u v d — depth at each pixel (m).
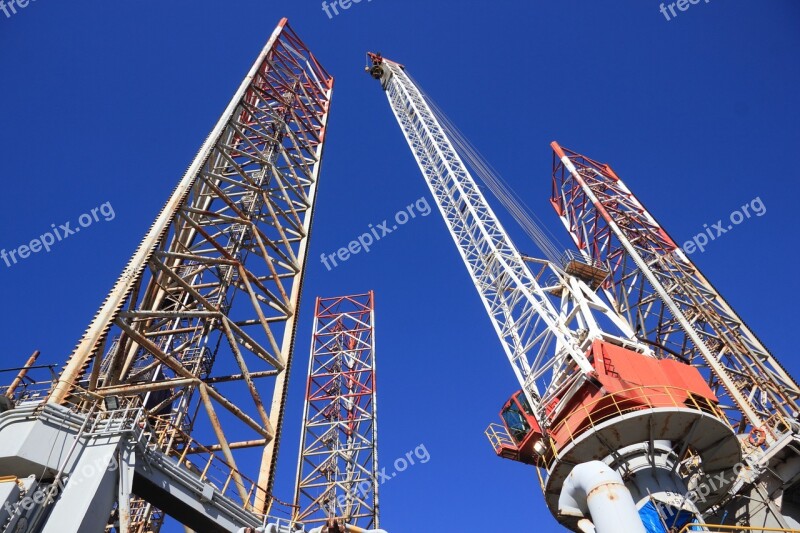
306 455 56.28
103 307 25.00
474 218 49.56
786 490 36.50
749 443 39.41
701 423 28.69
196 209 33.22
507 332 42.28
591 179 64.19
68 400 21.53
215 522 21.78
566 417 31.69
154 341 37.69
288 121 49.78
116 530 23.78
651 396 30.20
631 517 22.58
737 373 44.16
